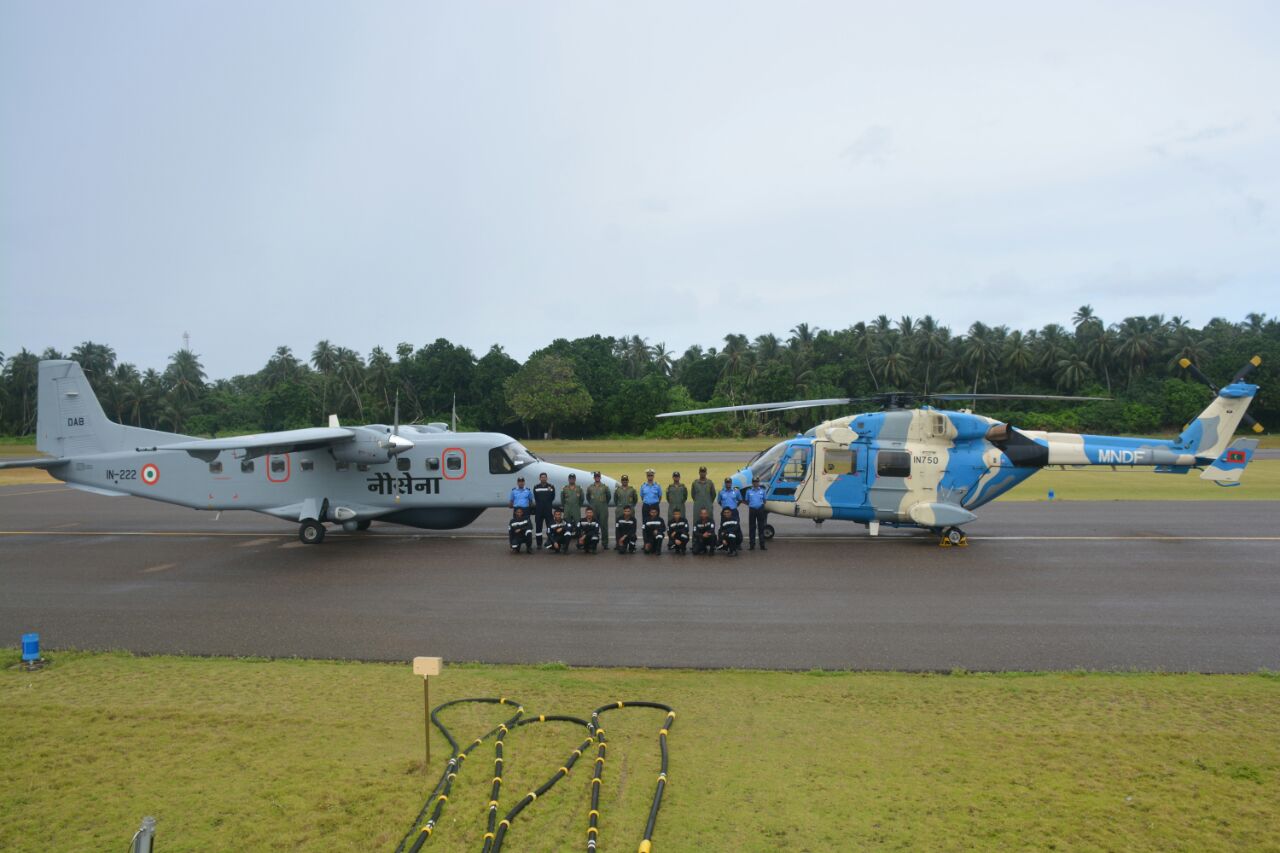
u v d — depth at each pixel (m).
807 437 19.22
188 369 102.31
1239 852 5.36
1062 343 84.56
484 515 24.34
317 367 99.19
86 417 20.59
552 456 51.72
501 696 8.50
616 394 80.44
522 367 85.44
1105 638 10.87
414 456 19.81
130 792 6.32
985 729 7.46
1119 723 7.59
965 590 13.90
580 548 18.33
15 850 5.50
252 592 13.99
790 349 91.31
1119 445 18.97
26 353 89.62
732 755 6.90
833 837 5.53
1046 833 5.59
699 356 109.56
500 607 12.85
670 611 12.55
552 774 6.57
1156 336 83.81
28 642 9.58
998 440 18.83
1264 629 11.30
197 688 8.79
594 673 9.45
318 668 9.58
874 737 7.29
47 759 6.93
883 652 10.28
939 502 18.62
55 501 29.67
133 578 15.20
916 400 20.03
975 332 89.75
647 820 5.80
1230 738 7.22
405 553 17.89
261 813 5.97
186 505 20.14
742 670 9.55
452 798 6.18
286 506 19.91
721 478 35.19
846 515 18.86
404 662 9.93
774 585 14.40
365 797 6.21
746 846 5.43
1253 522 21.70
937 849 5.38
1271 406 71.38
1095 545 18.30
